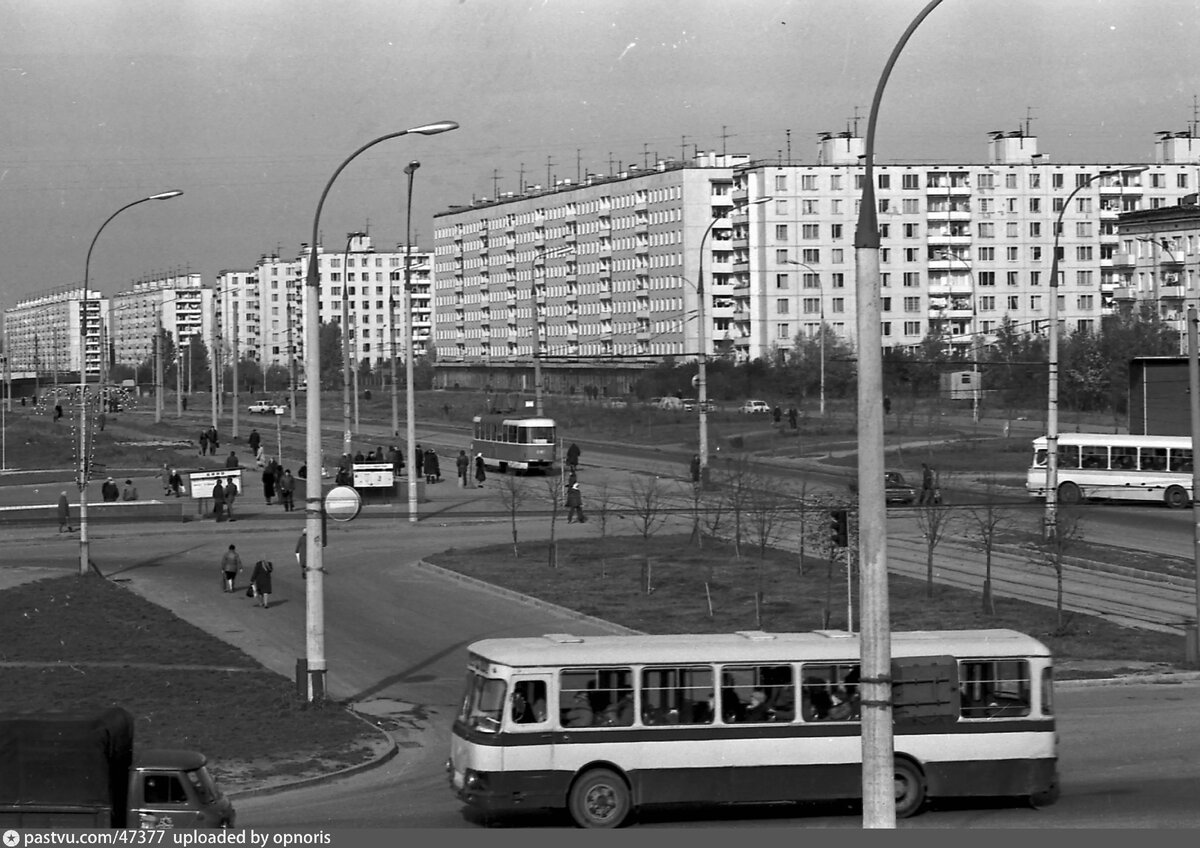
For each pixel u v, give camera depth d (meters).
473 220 173.75
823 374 94.69
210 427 110.50
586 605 36.69
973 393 97.81
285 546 49.78
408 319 56.88
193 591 39.81
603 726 18.33
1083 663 30.02
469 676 19.03
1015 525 52.16
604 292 149.38
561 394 153.50
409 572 43.91
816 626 33.31
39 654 29.94
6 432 101.38
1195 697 26.86
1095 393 94.88
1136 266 105.19
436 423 120.19
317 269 26.58
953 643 19.14
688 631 32.84
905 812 18.75
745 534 47.12
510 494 60.69
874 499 12.12
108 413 142.25
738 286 125.88
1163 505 59.31
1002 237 121.75
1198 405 32.12
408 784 20.67
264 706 25.52
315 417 26.11
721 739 18.55
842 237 122.31
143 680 27.47
